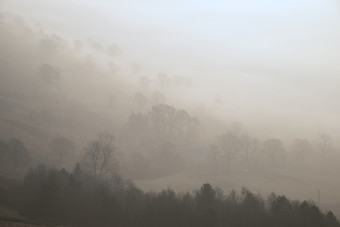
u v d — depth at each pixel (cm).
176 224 13038
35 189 13250
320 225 13512
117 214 12875
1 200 13375
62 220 12331
